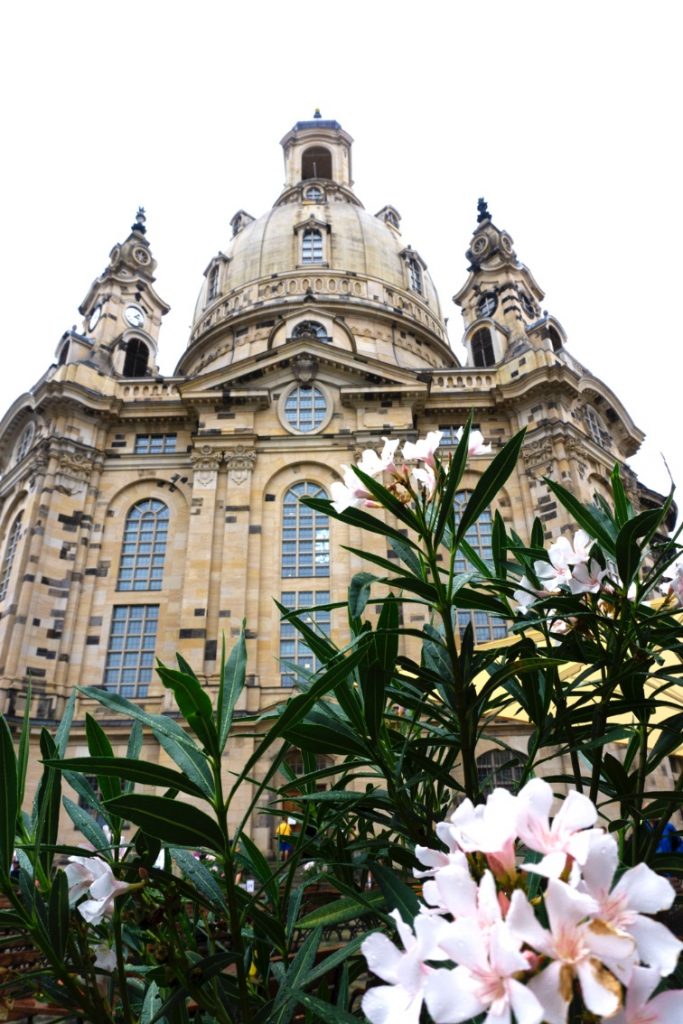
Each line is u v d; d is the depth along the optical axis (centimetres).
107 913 237
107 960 260
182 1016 240
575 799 126
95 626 2962
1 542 3325
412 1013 118
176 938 223
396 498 290
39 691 2706
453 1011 107
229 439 3250
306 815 309
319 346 3506
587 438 3331
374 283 5050
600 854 119
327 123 6850
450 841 167
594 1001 100
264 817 2275
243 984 220
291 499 3198
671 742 292
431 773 296
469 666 283
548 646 309
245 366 3506
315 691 216
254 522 3106
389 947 136
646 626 289
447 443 3334
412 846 330
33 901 219
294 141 6769
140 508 3275
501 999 105
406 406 3350
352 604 294
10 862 212
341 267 5084
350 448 3275
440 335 5353
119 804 195
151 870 223
